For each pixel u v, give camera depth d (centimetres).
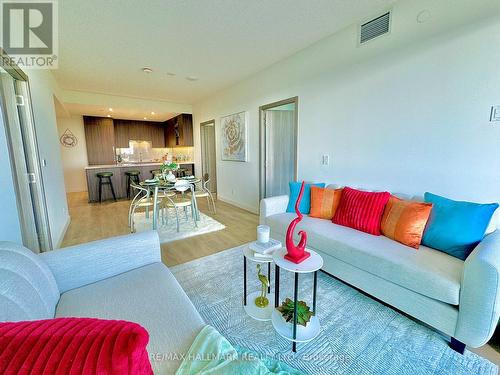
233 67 376
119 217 444
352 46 255
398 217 192
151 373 56
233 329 156
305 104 317
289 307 152
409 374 126
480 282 124
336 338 149
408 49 212
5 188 184
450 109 191
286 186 443
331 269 207
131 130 779
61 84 450
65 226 376
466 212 164
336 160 284
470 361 132
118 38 275
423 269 148
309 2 215
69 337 49
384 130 236
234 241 312
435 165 203
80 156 719
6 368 44
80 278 136
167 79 431
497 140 171
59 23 242
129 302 120
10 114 239
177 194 484
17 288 90
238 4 217
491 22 167
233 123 477
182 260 258
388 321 163
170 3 214
